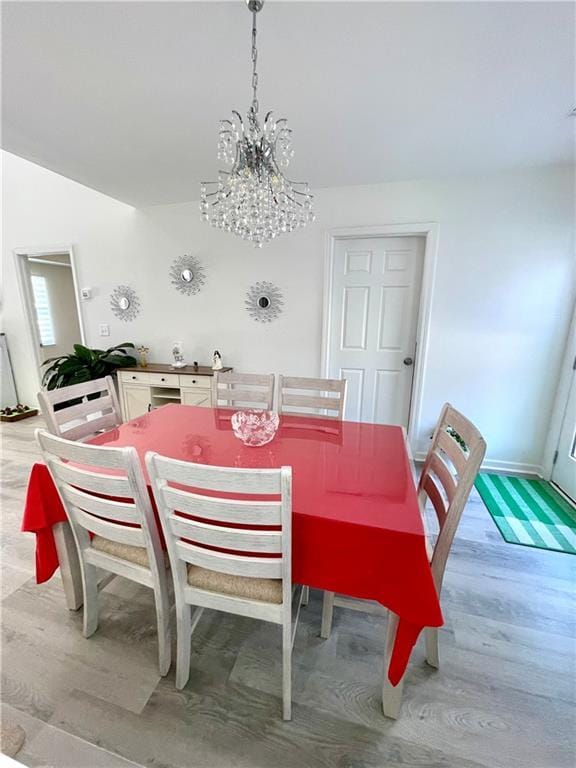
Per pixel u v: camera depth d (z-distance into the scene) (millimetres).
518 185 2443
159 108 1706
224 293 3291
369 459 1377
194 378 3135
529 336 2611
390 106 1671
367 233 2773
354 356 3100
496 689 1194
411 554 913
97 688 1186
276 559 980
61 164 2389
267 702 1149
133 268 3516
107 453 994
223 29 1202
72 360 3367
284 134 1691
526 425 2742
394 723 1091
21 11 1127
